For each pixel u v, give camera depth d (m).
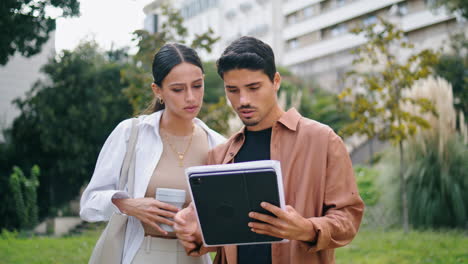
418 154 8.24
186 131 2.31
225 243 1.58
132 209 2.01
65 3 6.29
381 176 8.87
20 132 14.42
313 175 1.80
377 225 8.31
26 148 14.53
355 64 8.98
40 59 16.20
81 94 14.59
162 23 8.49
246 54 1.75
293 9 30.45
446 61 13.76
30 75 16.12
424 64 8.06
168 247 2.09
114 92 14.68
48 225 13.32
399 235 7.18
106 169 2.16
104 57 15.46
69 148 14.27
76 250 6.71
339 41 27.42
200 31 34.59
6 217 12.75
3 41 6.81
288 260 1.78
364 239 6.98
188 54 2.10
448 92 8.10
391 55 8.22
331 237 1.63
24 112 14.52
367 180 10.26
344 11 27.11
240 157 1.98
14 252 6.68
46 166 14.73
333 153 1.79
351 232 1.70
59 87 14.57
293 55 30.14
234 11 33.66
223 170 1.49
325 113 18.09
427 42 17.61
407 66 8.07
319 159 1.80
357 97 8.51
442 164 7.95
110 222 2.09
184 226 1.76
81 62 14.66
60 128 14.19
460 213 7.67
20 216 12.41
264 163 1.45
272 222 1.48
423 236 6.98
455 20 21.59
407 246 6.26
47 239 8.38
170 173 2.20
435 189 7.94
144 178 2.15
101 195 2.08
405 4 23.66
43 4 6.49
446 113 8.06
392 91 8.08
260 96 1.78
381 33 8.33
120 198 2.07
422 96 8.15
